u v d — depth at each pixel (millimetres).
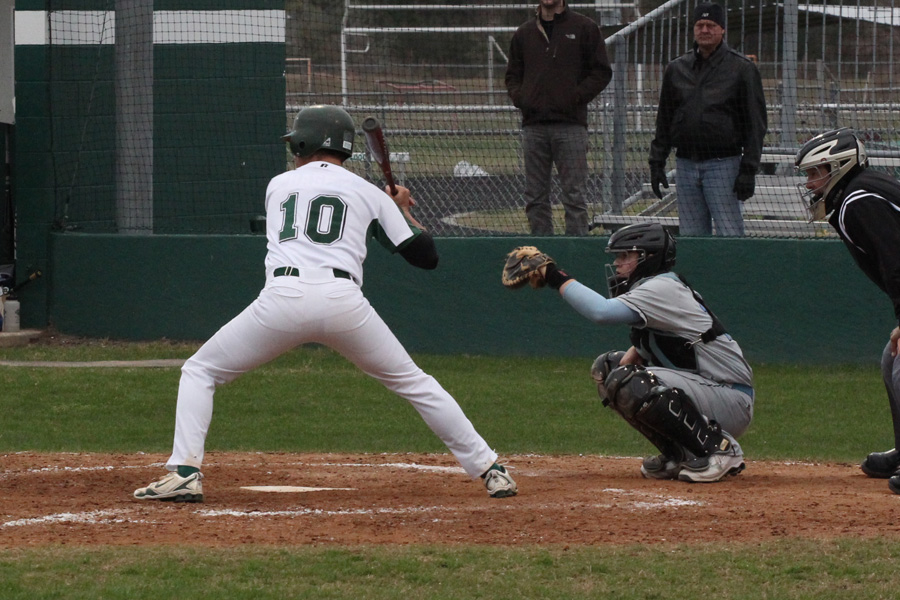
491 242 39812
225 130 46625
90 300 43500
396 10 51406
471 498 18812
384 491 19984
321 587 13195
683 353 20094
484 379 36094
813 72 42219
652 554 14555
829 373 36969
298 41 47562
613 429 29719
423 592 13031
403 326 40594
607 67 38250
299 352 40562
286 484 21094
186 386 17938
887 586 13258
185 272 42312
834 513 17000
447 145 43219
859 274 37562
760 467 24250
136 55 42875
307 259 17266
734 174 36812
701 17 35594
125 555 14414
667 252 20094
